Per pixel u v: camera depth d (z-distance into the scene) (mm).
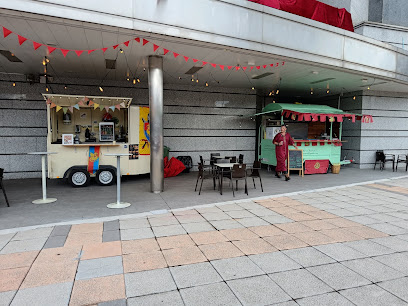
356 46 8250
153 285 2832
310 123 12469
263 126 11398
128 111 8031
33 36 5500
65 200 6176
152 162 6984
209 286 2822
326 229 4469
